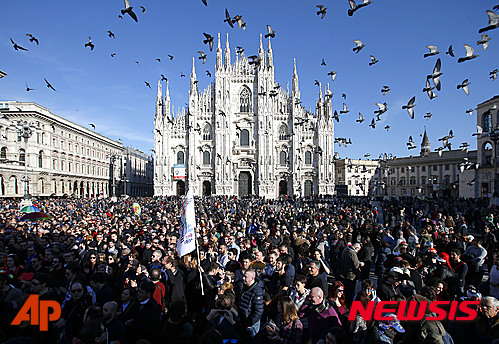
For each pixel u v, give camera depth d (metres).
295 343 7.33
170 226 21.45
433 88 17.97
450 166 92.81
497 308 7.21
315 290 7.82
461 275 11.19
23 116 68.75
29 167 67.75
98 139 101.62
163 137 89.94
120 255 14.27
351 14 15.86
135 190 134.75
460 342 8.00
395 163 113.31
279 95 92.50
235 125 91.88
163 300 9.53
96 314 6.64
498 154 65.62
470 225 30.64
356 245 13.55
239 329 8.24
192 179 89.19
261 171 89.38
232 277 10.65
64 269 11.80
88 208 42.75
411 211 36.75
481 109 70.75
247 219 29.80
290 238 17.98
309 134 92.19
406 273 9.65
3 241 15.50
